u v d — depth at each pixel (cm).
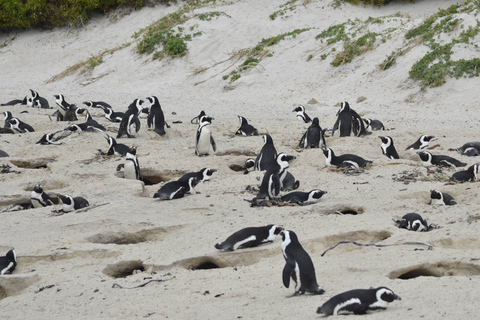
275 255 2425
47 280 2348
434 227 2552
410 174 3644
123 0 12838
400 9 10556
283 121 6506
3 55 12706
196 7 11962
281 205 3125
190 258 2408
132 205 3319
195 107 7838
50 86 10694
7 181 4134
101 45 12062
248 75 9044
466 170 3591
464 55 7406
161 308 1950
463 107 6494
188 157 4500
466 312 1596
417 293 1797
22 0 13462
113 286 2230
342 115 5219
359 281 1969
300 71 8750
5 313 2055
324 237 2497
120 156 4631
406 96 7206
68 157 4738
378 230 2520
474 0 8856
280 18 10706
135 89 9769
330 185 3509
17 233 2944
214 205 3200
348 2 10819
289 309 1786
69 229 2938
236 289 2059
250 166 4238
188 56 10294
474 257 2083
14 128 6028
